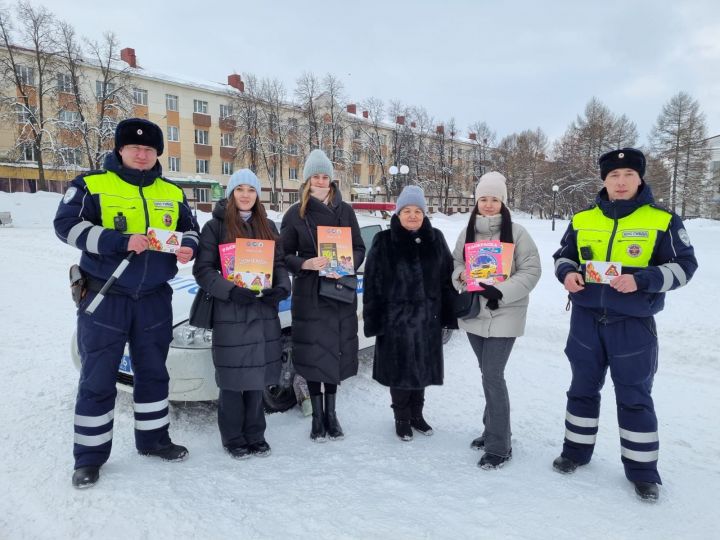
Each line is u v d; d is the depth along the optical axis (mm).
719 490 2572
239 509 2320
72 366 4367
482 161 61250
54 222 2523
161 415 2803
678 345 5082
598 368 2660
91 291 2584
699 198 45438
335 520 2242
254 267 2822
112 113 31500
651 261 2502
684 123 44969
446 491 2502
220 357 2836
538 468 2770
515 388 4078
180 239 2588
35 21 28531
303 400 3598
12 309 6379
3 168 33094
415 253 3086
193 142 43562
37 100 31188
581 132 50812
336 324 3145
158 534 2125
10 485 2496
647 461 2490
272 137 41344
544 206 55406
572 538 2129
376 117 51312
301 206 3258
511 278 2781
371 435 3229
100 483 2512
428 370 3039
